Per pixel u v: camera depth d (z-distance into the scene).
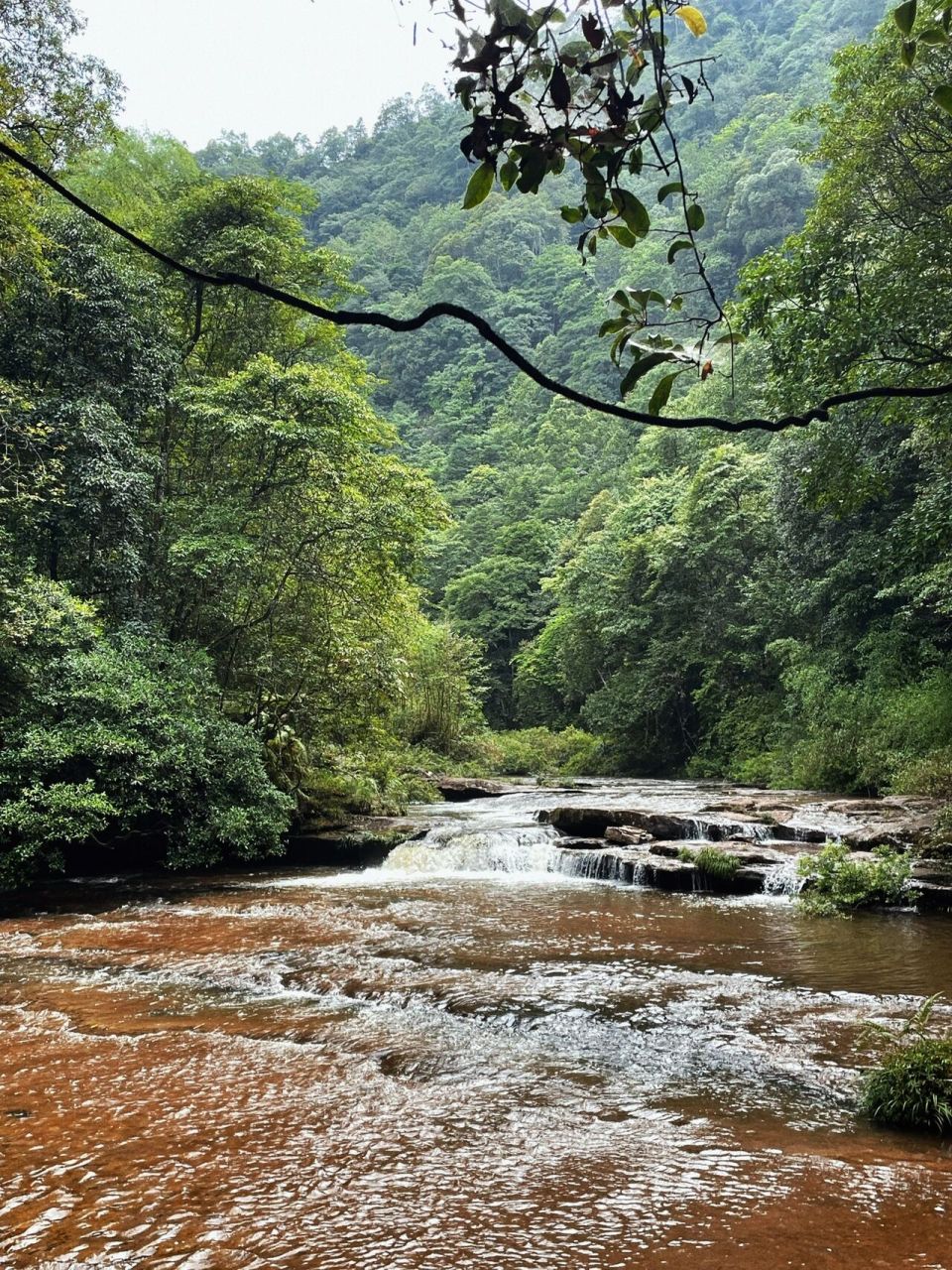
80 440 14.78
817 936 9.26
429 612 58.00
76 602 13.84
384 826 15.90
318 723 17.75
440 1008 6.95
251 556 15.87
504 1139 4.71
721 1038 6.22
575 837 15.16
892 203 13.35
